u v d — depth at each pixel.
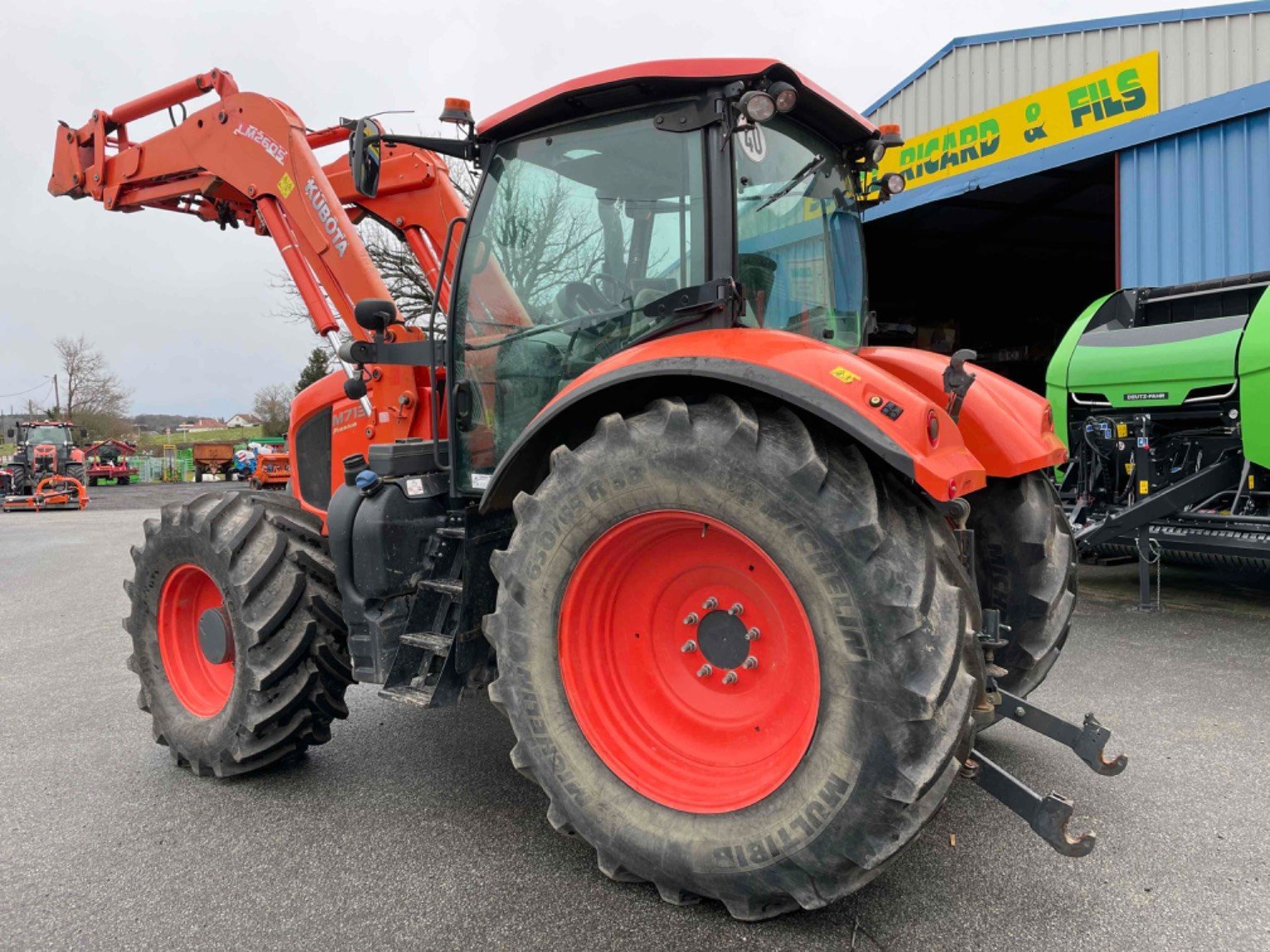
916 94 9.72
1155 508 5.27
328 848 2.56
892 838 1.83
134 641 3.43
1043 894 2.19
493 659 2.83
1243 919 2.07
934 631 1.83
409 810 2.82
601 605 2.31
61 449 25.70
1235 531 5.11
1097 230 11.30
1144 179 7.57
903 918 2.09
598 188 2.63
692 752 2.25
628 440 2.13
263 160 3.98
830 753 1.87
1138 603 5.62
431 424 3.32
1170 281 7.40
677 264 2.49
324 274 3.78
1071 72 8.07
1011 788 1.96
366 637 2.87
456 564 2.94
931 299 13.70
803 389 1.97
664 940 2.03
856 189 3.21
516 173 2.81
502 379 2.92
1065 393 6.18
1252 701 3.67
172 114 4.50
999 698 2.24
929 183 9.64
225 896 2.29
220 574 3.04
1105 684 3.93
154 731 3.35
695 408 2.10
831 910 2.13
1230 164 6.92
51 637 5.75
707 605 2.25
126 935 2.12
